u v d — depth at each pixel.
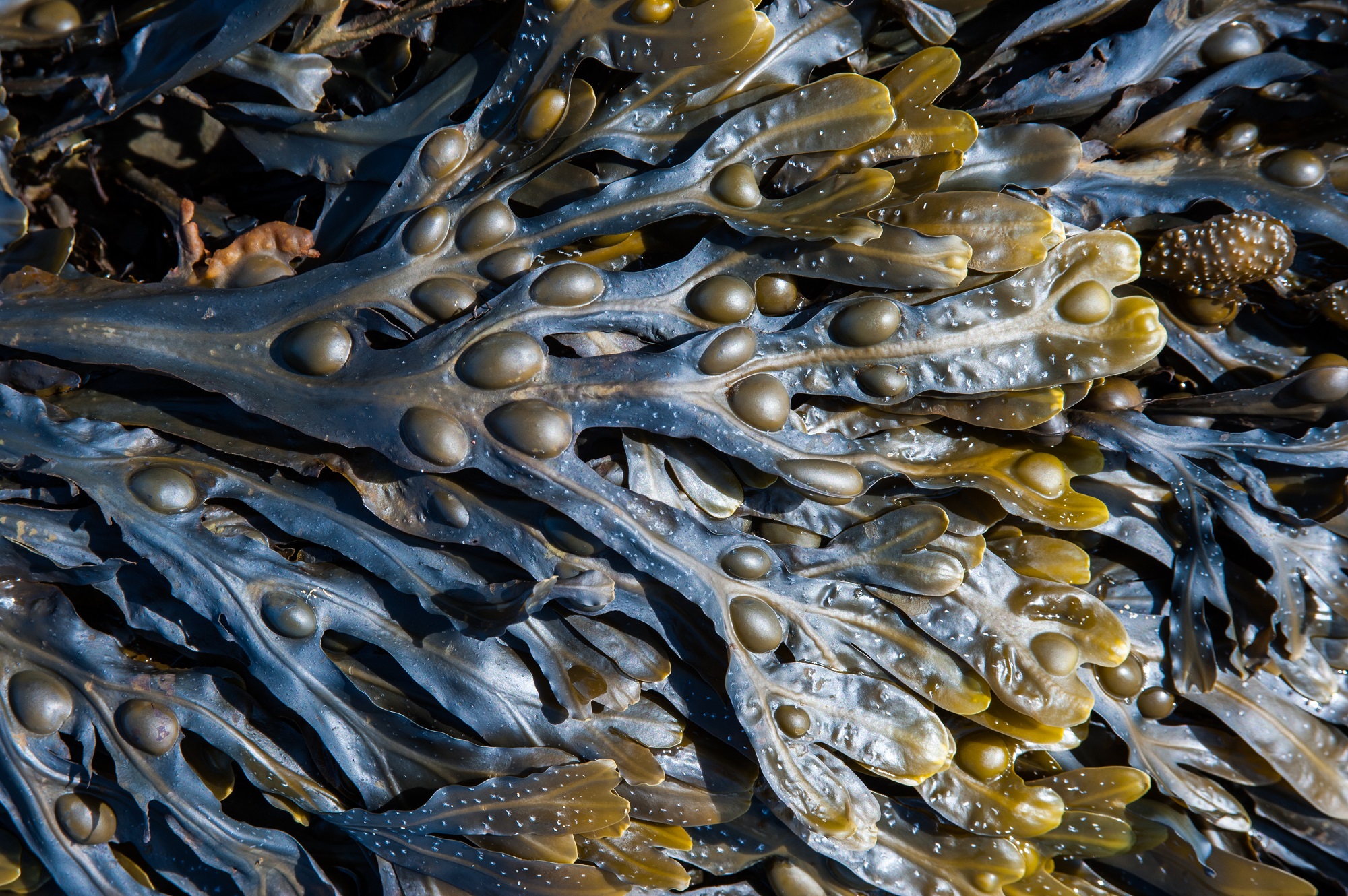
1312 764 0.47
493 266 0.44
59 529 0.43
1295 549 0.46
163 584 0.44
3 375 0.44
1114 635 0.45
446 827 0.44
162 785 0.44
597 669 0.44
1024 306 0.44
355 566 0.44
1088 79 0.46
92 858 0.44
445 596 0.44
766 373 0.44
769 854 0.46
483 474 0.44
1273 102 0.46
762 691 0.44
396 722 0.44
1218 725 0.47
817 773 0.44
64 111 0.45
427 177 0.44
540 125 0.44
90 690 0.44
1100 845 0.46
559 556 0.43
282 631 0.43
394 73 0.45
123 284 0.44
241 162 0.46
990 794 0.45
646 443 0.44
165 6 0.44
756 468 0.44
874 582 0.44
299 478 0.44
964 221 0.44
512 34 0.45
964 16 0.46
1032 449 0.45
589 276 0.43
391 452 0.43
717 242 0.44
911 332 0.44
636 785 0.45
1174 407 0.47
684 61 0.44
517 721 0.44
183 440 0.44
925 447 0.45
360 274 0.44
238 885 0.44
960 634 0.45
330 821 0.44
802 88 0.44
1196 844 0.46
